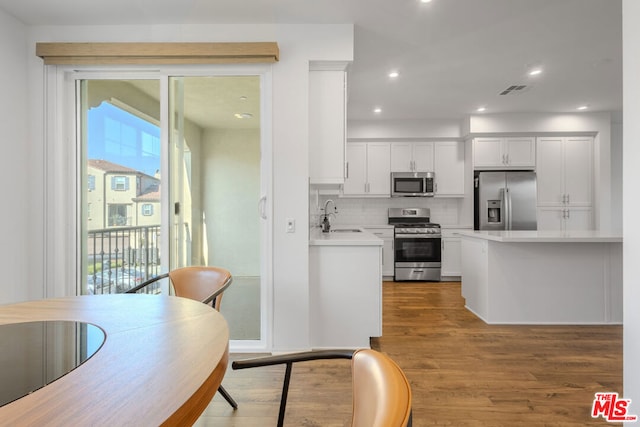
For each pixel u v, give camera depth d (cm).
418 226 560
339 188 333
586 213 536
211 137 273
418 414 185
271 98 264
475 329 321
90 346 93
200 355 87
